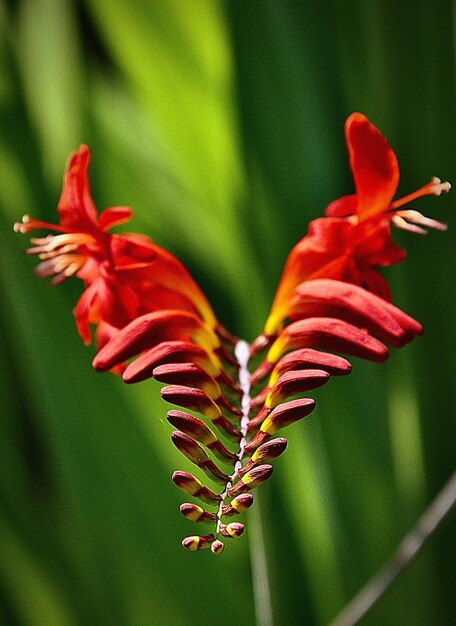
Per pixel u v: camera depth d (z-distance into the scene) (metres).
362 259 0.41
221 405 0.38
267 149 0.54
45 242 0.42
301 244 0.41
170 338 0.40
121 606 0.54
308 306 0.40
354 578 0.54
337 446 0.54
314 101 0.53
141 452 0.53
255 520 0.43
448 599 0.54
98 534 0.54
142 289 0.41
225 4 0.54
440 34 0.52
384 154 0.39
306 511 0.54
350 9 0.52
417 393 0.54
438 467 0.54
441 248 0.53
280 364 0.38
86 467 0.53
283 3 0.53
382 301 0.39
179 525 0.53
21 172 0.54
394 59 0.52
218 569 0.53
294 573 0.54
